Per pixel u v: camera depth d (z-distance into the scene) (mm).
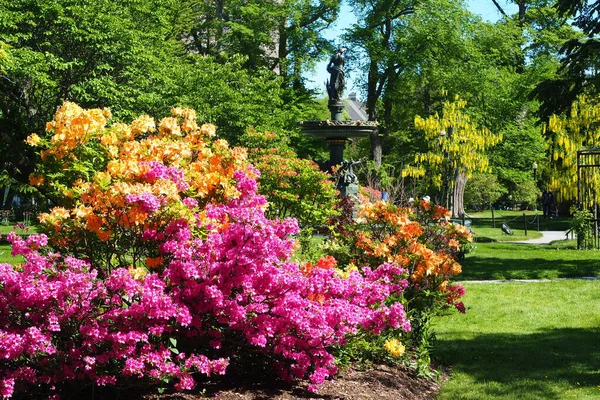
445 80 41812
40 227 5086
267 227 4973
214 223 5266
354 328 5828
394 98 44875
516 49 44906
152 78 22766
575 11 18594
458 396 6570
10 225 23281
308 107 40594
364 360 6977
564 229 34219
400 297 7367
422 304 8055
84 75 20594
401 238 7898
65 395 4871
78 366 4613
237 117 27422
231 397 5289
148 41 25422
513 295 12953
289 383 5805
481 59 42719
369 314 6074
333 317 5578
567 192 27000
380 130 44562
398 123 47500
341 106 26609
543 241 26344
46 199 6926
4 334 4238
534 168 46594
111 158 5590
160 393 5125
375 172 38188
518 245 23453
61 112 5613
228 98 27734
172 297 4934
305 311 5441
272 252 5094
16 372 4477
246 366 5910
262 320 5172
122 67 21609
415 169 31500
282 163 17219
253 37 40250
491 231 31469
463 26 41719
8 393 4324
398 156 46562
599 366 7777
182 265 4891
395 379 6543
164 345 5090
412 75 42344
